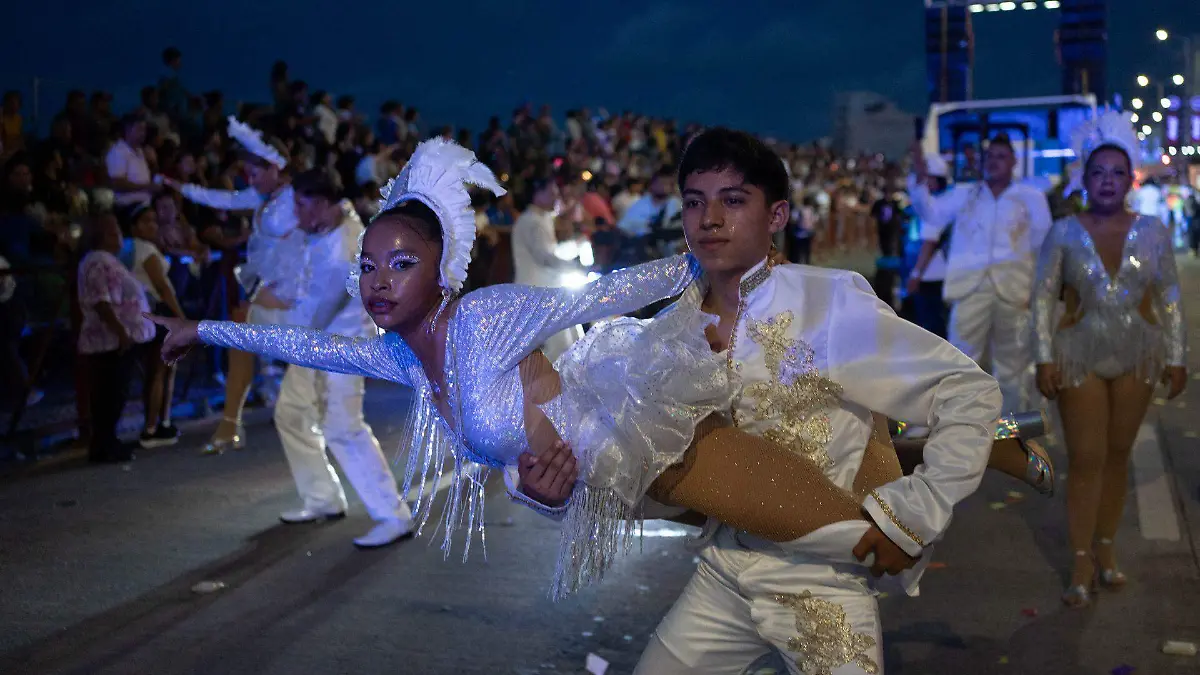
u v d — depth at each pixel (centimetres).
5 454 785
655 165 2408
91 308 754
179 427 891
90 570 535
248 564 541
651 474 238
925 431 298
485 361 246
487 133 1861
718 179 243
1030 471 279
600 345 249
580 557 244
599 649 430
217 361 1023
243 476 721
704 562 257
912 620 453
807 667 241
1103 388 461
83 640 448
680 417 237
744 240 244
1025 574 502
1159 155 3055
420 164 250
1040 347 461
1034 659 411
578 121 2202
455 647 436
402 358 268
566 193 1402
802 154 3234
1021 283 697
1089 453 460
